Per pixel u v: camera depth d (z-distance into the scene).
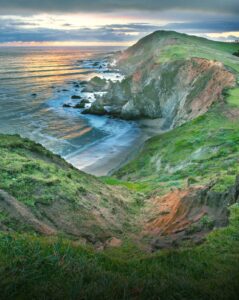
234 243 11.09
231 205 14.69
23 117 71.12
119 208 20.22
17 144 22.88
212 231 12.52
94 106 73.56
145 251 12.72
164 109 69.31
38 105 82.75
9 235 9.58
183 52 87.12
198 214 16.44
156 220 18.61
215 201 16.53
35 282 6.79
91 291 6.63
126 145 54.78
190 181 23.67
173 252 10.00
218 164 27.19
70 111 76.62
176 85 68.44
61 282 6.93
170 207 20.23
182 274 8.46
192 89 61.16
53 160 24.06
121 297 6.65
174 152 34.81
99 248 12.62
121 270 8.48
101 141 56.47
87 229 15.27
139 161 38.72
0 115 72.00
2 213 12.91
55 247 8.59
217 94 50.41
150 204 22.44
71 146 53.84
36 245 8.69
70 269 7.52
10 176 16.89
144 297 6.68
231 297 7.01
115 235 15.82
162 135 44.00
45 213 15.03
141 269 8.62
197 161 29.67
